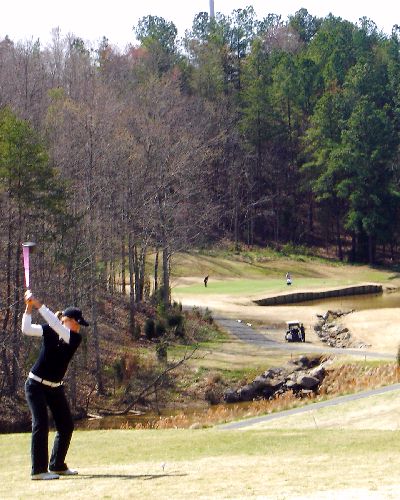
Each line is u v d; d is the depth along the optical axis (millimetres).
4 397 38250
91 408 39250
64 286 43125
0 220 40000
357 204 97250
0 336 39406
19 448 18078
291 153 108188
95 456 16062
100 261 49969
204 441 17719
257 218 105500
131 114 62438
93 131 50438
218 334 53312
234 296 71438
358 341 50125
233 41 126562
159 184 57062
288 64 108812
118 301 58844
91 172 46562
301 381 40625
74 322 11859
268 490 10461
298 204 109000
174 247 67375
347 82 105312
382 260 100438
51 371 11781
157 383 41281
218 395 41031
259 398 40844
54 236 40062
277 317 60844
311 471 12273
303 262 96625
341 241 107000
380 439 17062
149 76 92188
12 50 86250
